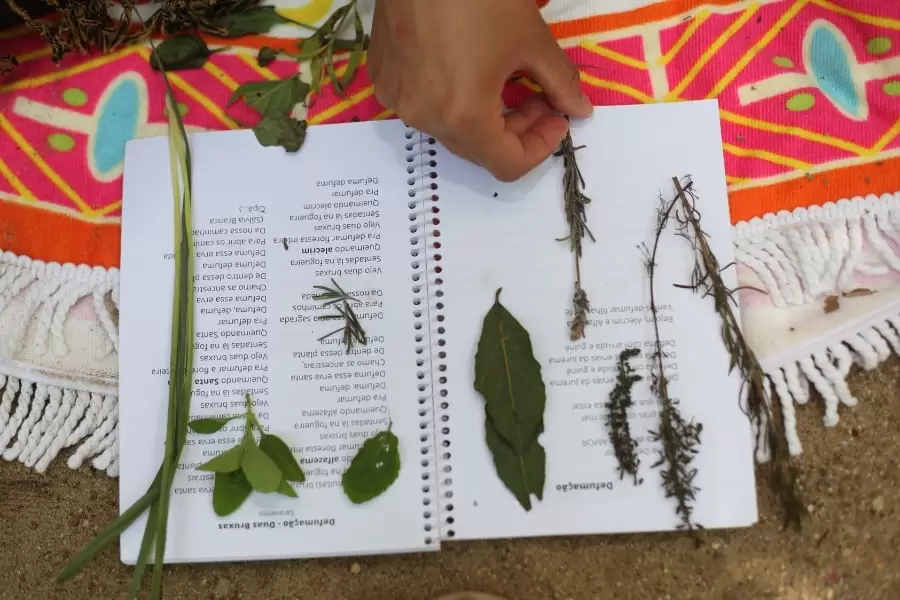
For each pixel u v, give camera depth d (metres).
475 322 0.57
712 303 0.56
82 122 0.61
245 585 0.57
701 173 0.58
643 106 0.58
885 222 0.57
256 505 0.56
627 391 0.56
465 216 0.58
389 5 0.48
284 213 0.59
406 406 0.57
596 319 0.57
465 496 0.55
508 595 0.56
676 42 0.59
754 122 0.58
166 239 0.59
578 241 0.57
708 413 0.55
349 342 0.57
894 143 0.57
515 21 0.48
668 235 0.57
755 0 0.59
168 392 0.57
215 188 0.59
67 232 0.60
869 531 0.55
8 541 0.58
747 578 0.55
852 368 0.57
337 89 0.59
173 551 0.56
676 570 0.55
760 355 0.56
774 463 0.55
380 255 0.58
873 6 0.58
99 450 0.58
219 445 0.57
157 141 0.60
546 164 0.58
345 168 0.59
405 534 0.55
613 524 0.55
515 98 0.59
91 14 0.59
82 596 0.57
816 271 0.57
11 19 0.61
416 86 0.48
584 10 0.60
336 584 0.56
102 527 0.58
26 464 0.58
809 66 0.59
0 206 0.60
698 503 0.55
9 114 0.61
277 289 0.58
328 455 0.56
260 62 0.60
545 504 0.55
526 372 0.55
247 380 0.57
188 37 0.60
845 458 0.56
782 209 0.57
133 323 0.58
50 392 0.59
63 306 0.59
